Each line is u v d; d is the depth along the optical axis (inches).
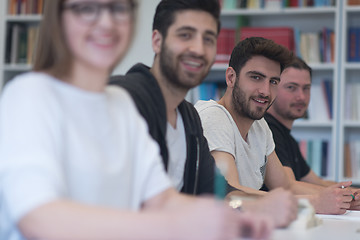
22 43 171.9
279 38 163.9
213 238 27.2
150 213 28.7
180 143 63.9
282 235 47.8
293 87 121.4
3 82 171.2
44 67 36.3
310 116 168.7
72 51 35.3
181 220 27.7
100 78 36.5
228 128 84.4
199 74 58.0
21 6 172.6
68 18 34.9
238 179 83.0
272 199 52.4
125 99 40.9
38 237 28.8
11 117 32.2
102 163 35.8
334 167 165.0
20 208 28.9
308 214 54.9
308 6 167.6
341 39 166.1
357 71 174.2
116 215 28.6
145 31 155.6
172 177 62.9
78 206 29.1
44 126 32.2
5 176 30.3
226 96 89.7
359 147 165.3
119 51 36.3
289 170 110.0
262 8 169.6
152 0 155.6
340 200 77.3
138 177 40.9
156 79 59.8
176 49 57.1
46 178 29.9
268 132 98.8
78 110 35.3
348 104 166.9
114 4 35.2
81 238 28.3
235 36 166.9
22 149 30.7
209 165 68.7
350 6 165.8
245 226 37.9
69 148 34.2
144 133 41.8
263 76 86.7
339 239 46.8
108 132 37.2
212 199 28.9
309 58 167.3
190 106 68.2
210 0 56.7
